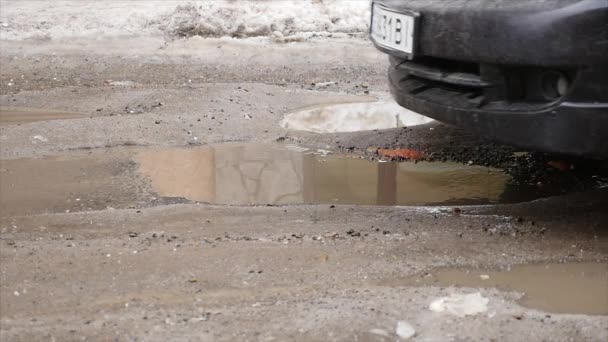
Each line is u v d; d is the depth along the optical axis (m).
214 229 8.34
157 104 13.09
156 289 6.89
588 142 7.82
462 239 8.09
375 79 15.77
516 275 7.33
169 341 6.03
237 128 11.95
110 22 19.08
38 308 6.53
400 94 9.52
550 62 7.75
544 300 6.85
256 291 6.88
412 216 8.78
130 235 8.11
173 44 17.98
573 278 7.30
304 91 14.48
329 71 16.33
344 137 11.62
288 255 7.60
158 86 14.68
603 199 9.27
